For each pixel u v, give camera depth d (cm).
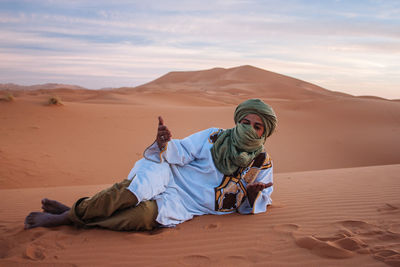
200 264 240
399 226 307
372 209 368
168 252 259
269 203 379
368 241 272
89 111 2202
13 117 1856
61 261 242
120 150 1598
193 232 296
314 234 291
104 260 246
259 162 341
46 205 321
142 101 4656
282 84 11375
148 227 298
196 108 2780
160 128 310
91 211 292
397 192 445
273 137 2273
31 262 239
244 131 312
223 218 334
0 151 1331
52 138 1625
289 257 248
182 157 327
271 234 293
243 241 279
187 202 333
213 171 332
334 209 370
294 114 3025
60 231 293
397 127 2745
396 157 2027
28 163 1255
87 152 1509
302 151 2044
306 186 518
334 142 2289
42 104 2195
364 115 3052
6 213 385
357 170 700
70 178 1182
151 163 308
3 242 272
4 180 1065
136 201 284
